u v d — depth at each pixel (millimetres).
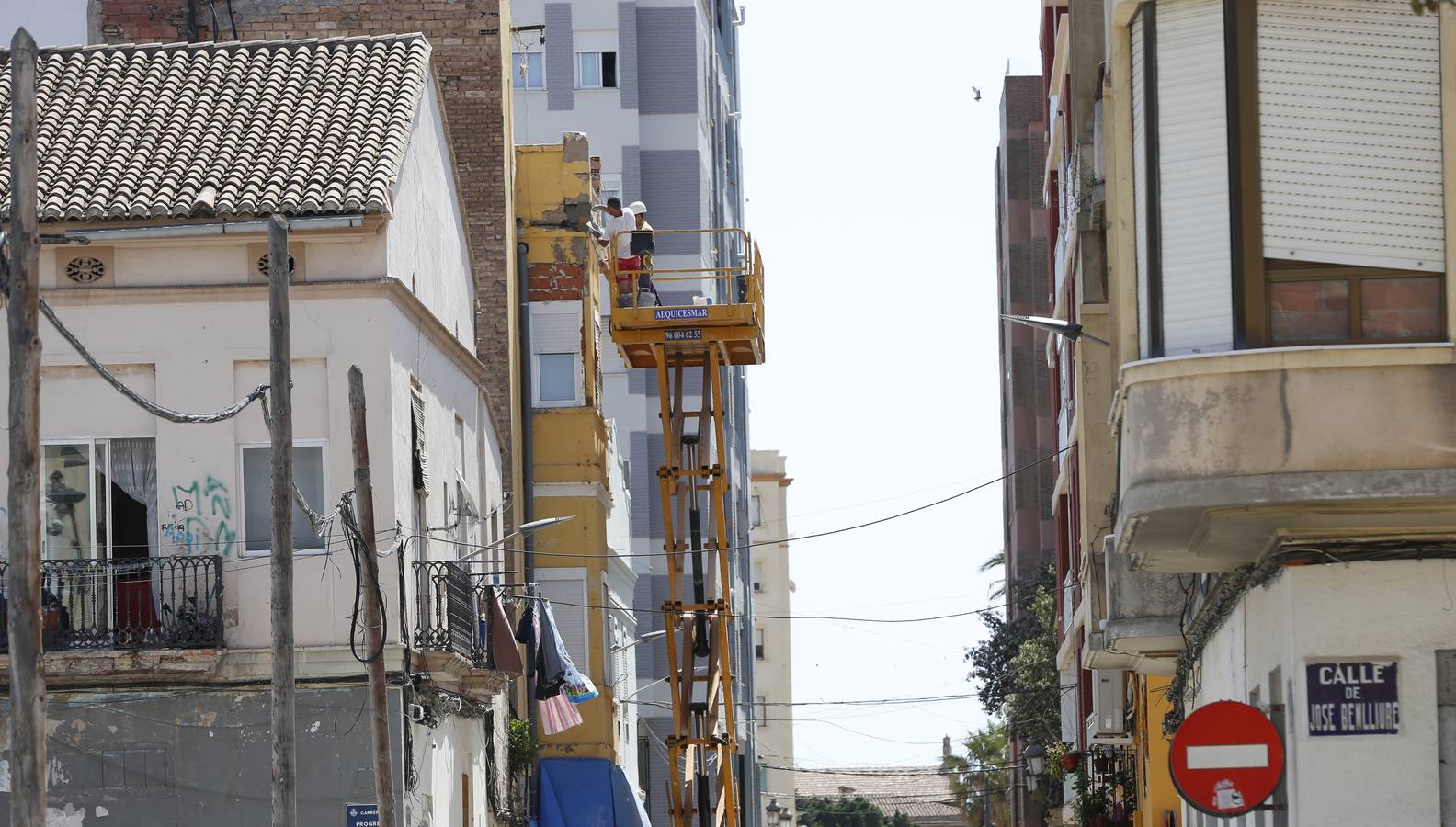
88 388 55875
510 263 80750
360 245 56562
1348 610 32906
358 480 45531
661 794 118062
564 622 81250
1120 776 75875
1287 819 33969
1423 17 33000
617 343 81250
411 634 56500
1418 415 32031
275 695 40375
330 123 60500
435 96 65438
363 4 81000
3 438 54844
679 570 83938
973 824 167375
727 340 81188
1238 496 32281
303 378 55781
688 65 129125
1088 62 53719
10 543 31875
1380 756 32469
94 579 54062
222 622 54469
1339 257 33031
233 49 65188
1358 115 33125
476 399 69688
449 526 62125
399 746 54031
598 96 127062
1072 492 74312
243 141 60062
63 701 54375
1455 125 32750
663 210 128250
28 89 32500
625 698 92375
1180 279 33844
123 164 58812
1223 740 30438
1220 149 33750
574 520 82125
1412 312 32750
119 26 82125
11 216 32375
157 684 54312
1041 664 112188
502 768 73312
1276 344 33000
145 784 54125
